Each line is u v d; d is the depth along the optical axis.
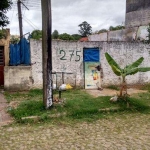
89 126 7.26
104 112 8.66
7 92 11.99
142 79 14.16
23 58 12.45
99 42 13.10
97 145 5.76
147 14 17.39
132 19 18.84
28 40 12.30
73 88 12.88
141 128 7.06
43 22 8.22
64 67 12.66
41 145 5.79
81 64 12.92
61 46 12.53
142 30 15.67
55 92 11.66
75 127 7.16
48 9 8.17
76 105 8.94
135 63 10.13
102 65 13.25
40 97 10.74
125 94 9.86
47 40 8.28
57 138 6.26
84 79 13.04
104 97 10.34
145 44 13.98
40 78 12.41
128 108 9.02
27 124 7.45
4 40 14.23
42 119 7.74
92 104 9.20
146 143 5.87
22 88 12.25
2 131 6.85
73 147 5.64
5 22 13.32
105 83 13.38
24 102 9.41
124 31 17.33
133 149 5.50
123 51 13.60
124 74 9.79
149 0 17.19
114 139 6.16
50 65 8.43
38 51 12.29
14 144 5.87
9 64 13.05
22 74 12.20
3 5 12.52
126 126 7.25
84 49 12.91
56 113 8.12
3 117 8.16
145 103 9.84
